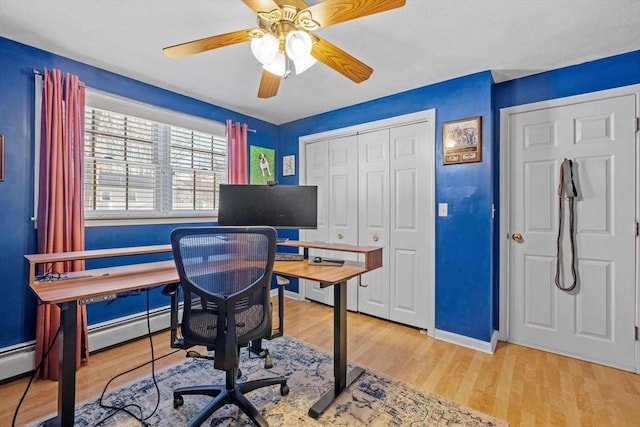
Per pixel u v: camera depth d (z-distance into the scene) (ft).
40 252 6.55
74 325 4.73
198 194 10.14
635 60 6.66
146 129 8.84
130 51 6.82
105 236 7.82
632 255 6.74
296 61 4.70
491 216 7.74
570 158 7.40
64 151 6.77
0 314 6.27
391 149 9.72
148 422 4.98
